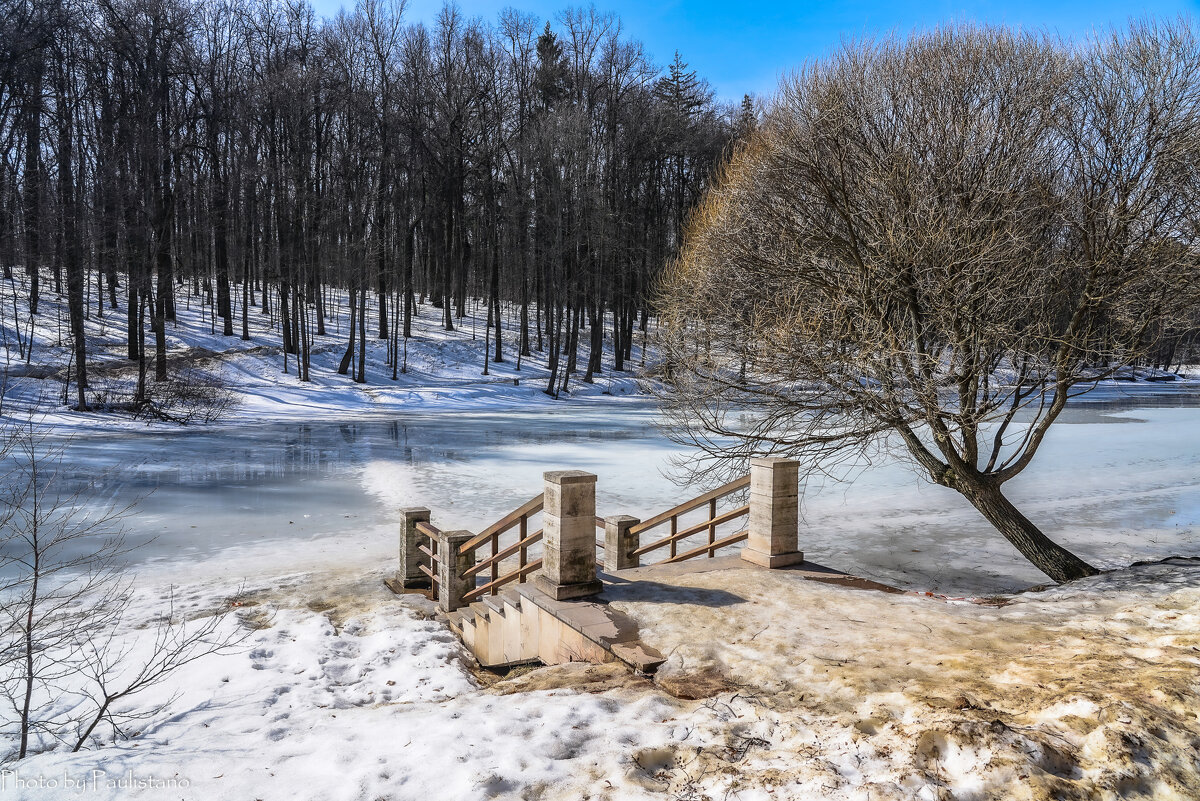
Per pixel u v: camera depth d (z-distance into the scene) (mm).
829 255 10938
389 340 47500
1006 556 12898
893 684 4918
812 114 11727
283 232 42250
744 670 5426
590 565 7223
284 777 4023
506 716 4754
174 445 23375
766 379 10703
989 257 9359
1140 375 70125
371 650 8156
